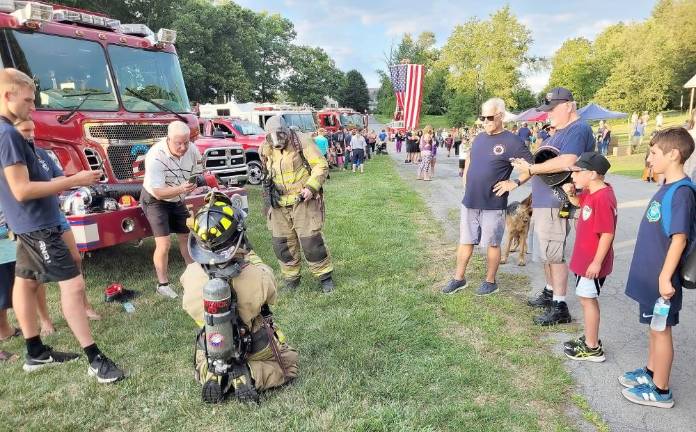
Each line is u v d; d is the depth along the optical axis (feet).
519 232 20.56
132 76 21.56
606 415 10.13
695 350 12.88
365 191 43.32
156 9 115.24
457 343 13.23
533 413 10.17
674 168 9.60
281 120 16.42
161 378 11.88
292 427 9.73
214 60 145.18
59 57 19.04
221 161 40.57
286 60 219.61
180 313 15.94
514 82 185.57
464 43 184.44
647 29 123.54
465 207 16.60
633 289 10.39
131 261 22.18
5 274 13.73
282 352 11.21
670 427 9.71
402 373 11.60
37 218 11.19
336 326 14.21
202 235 9.46
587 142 13.55
